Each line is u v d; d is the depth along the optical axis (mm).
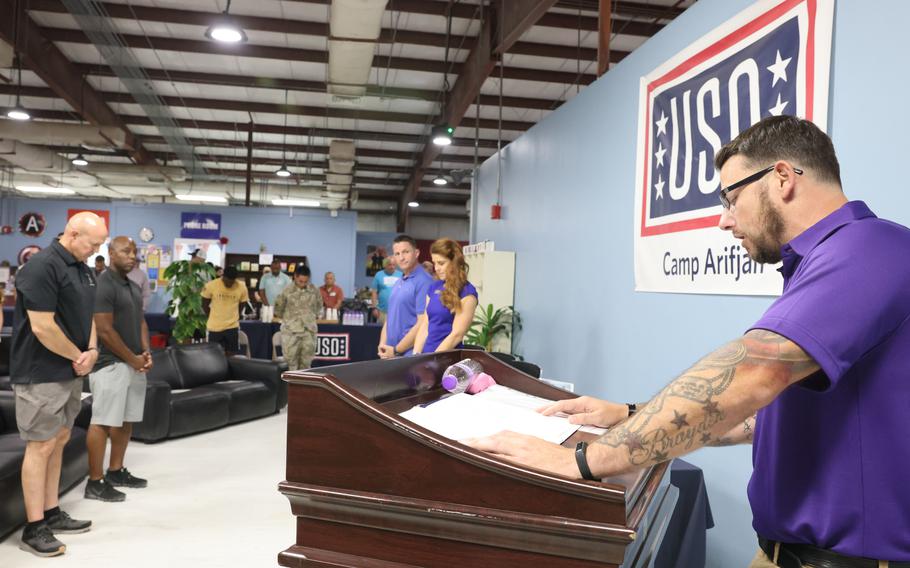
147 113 11344
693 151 3504
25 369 3117
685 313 3561
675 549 2518
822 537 956
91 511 3803
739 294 3053
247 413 6320
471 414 1127
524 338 6531
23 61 8523
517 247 6887
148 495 4117
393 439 853
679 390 820
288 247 14820
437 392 1394
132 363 4023
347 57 7711
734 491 3025
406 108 11992
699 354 3416
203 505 3965
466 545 822
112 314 3939
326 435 889
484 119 11984
